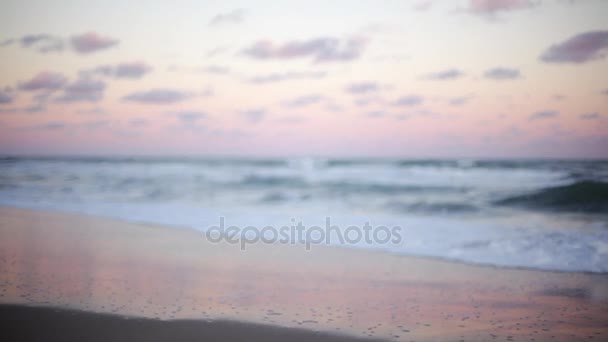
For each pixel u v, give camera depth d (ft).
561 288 16.74
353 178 43.91
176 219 30.32
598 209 28.25
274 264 20.08
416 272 18.88
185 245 23.49
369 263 20.35
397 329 13.12
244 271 18.94
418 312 14.42
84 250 21.89
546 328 13.25
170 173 46.16
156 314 14.01
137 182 45.32
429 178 40.83
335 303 15.19
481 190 35.81
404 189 38.65
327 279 17.94
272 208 34.55
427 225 27.55
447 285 17.19
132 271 18.61
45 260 19.97
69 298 15.24
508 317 14.03
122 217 30.99
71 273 18.08
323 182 43.42
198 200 38.11
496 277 18.13
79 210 33.35
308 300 15.46
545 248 21.79
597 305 14.98
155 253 21.71
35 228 26.94
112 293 15.84
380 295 15.98
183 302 15.10
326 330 13.01
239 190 42.27
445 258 21.04
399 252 22.26
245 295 15.89
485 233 24.88
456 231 25.73
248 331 12.87
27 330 12.80
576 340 12.48
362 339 12.47
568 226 25.48
